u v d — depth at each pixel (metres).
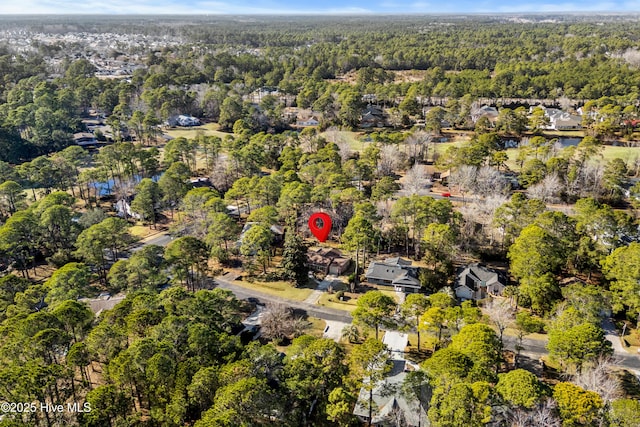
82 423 39.53
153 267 70.56
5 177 108.44
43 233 86.56
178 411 41.69
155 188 102.44
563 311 57.31
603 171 102.62
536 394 40.47
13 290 65.69
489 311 59.88
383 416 46.59
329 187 98.62
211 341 49.28
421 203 81.25
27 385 40.84
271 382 46.81
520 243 69.06
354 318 58.00
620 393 47.94
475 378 43.69
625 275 62.41
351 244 73.94
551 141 125.44
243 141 136.75
